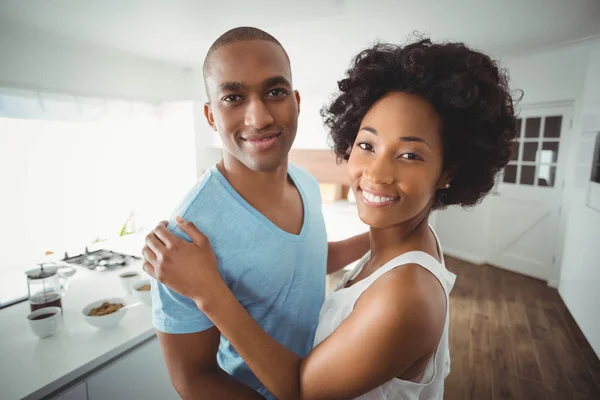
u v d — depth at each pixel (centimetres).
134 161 349
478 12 212
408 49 62
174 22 219
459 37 268
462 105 57
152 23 221
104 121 305
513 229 388
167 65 360
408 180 59
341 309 69
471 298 326
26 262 268
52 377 110
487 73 60
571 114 328
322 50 296
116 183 335
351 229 343
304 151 370
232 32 64
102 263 207
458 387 210
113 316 138
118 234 341
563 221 339
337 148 81
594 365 230
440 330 59
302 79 365
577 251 283
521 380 217
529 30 252
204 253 63
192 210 67
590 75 278
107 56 305
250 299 74
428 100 60
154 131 358
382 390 61
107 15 208
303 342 84
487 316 293
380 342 55
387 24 229
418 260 63
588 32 259
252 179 72
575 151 324
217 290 61
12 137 255
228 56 61
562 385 212
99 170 319
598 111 264
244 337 61
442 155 62
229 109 64
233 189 71
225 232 68
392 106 60
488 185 68
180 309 67
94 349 125
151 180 368
